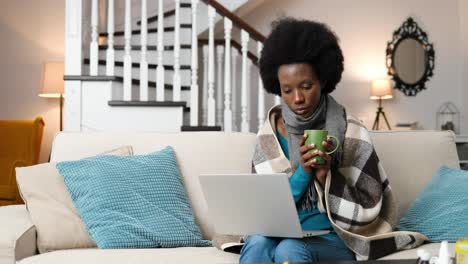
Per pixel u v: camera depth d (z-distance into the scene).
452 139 2.39
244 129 4.79
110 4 4.54
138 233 2.04
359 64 6.45
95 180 2.13
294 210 1.56
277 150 1.91
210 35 4.73
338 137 1.85
